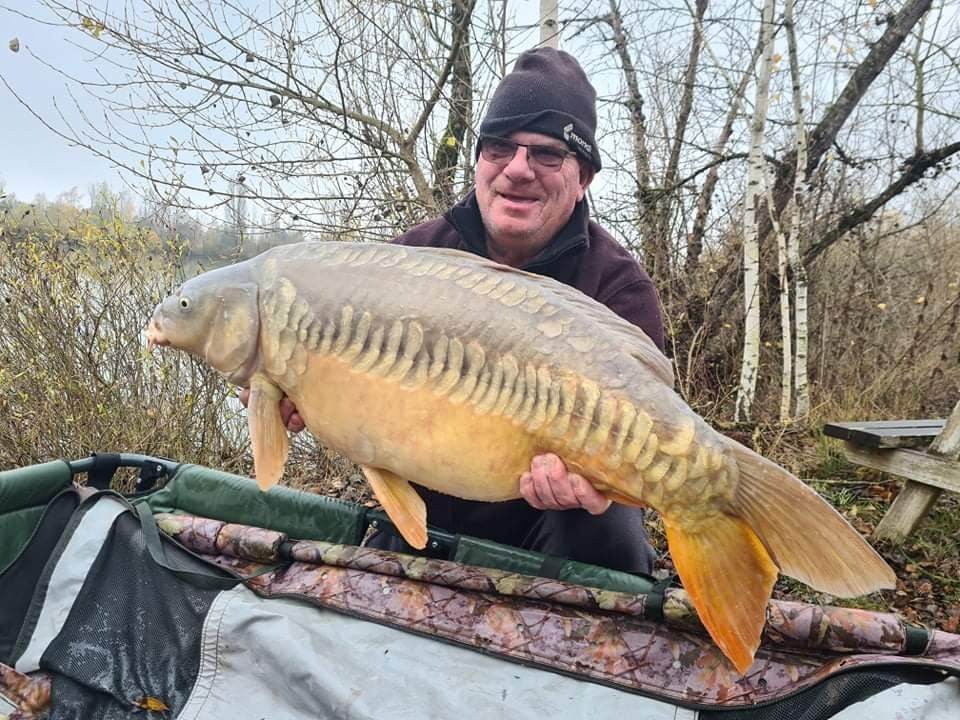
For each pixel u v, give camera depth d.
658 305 2.19
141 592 1.79
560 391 1.35
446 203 5.03
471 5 4.68
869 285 6.89
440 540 1.84
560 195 2.05
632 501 1.38
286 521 1.99
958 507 3.91
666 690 1.42
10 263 3.73
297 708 1.58
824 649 1.39
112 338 3.83
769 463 1.29
